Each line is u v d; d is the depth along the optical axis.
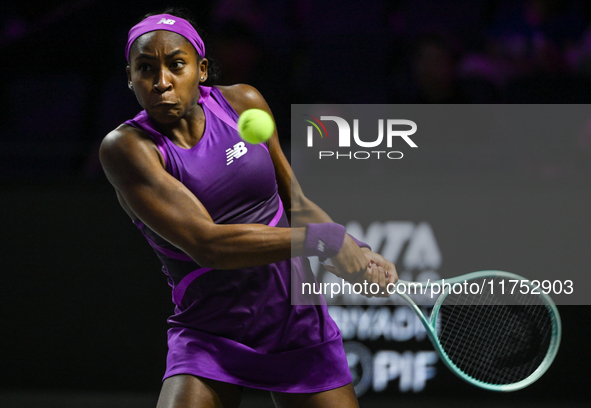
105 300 17.02
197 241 7.18
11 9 24.64
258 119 7.50
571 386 16.28
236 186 7.92
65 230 17.08
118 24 22.36
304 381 8.22
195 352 8.01
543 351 13.97
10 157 19.19
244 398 17.09
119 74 21.34
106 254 17.03
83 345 16.98
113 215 17.09
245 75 19.11
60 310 17.03
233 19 19.30
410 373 16.17
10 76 21.34
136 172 7.34
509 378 13.78
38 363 17.02
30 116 20.97
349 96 20.62
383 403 16.17
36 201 17.11
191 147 7.89
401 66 20.72
